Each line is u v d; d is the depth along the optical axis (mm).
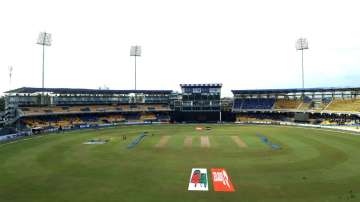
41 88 73312
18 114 70750
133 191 21578
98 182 23891
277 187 22297
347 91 80750
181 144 42969
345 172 26328
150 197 20281
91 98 88938
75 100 85812
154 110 93438
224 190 21719
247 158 32625
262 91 90875
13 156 34719
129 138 50312
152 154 35375
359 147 38781
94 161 31656
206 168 28250
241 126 74688
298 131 59812
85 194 20984
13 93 75500
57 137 52531
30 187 22688
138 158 33094
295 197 20094
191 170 27547
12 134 54719
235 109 93625
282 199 19719
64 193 21234
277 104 90938
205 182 23688
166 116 94625
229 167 28578
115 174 26281
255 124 81188
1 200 19906
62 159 32812
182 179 24578
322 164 29375
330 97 84312
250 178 24750
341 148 38094
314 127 68375
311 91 84500
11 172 27203
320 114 81812
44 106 79562
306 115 77688
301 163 29906
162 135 54594
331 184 22906
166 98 98875
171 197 20266
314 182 23469
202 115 93375
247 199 19797
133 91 91375
